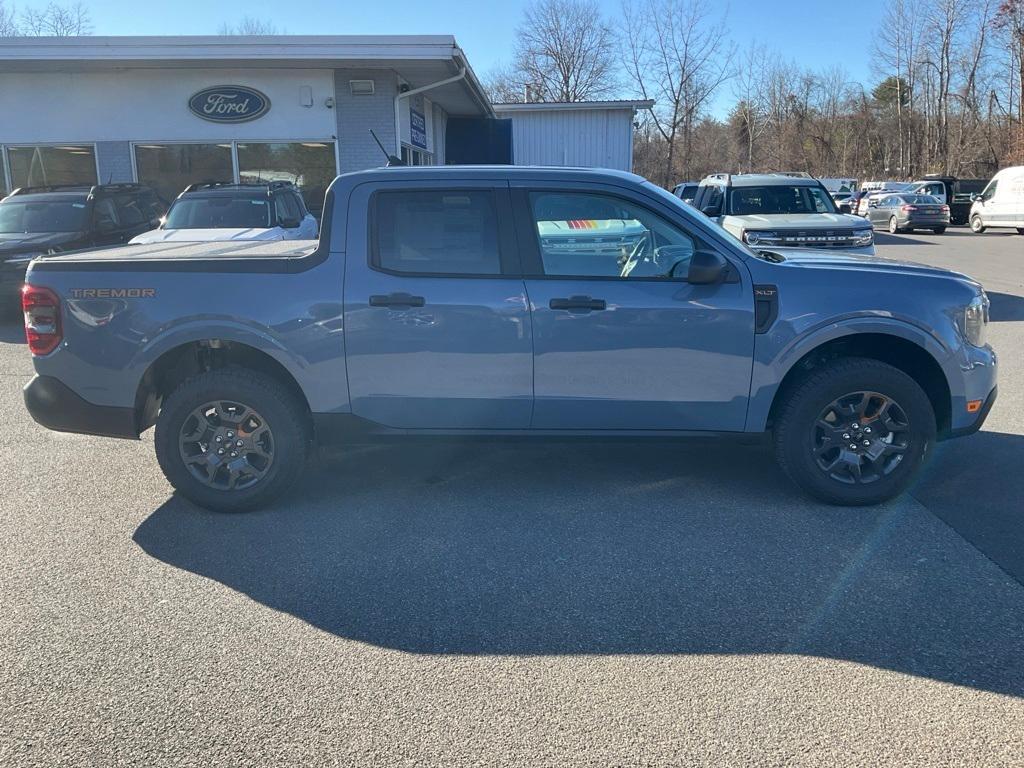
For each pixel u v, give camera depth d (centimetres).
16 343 1009
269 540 444
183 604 375
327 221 467
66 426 484
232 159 1647
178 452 474
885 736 281
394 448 598
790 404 470
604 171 476
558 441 480
